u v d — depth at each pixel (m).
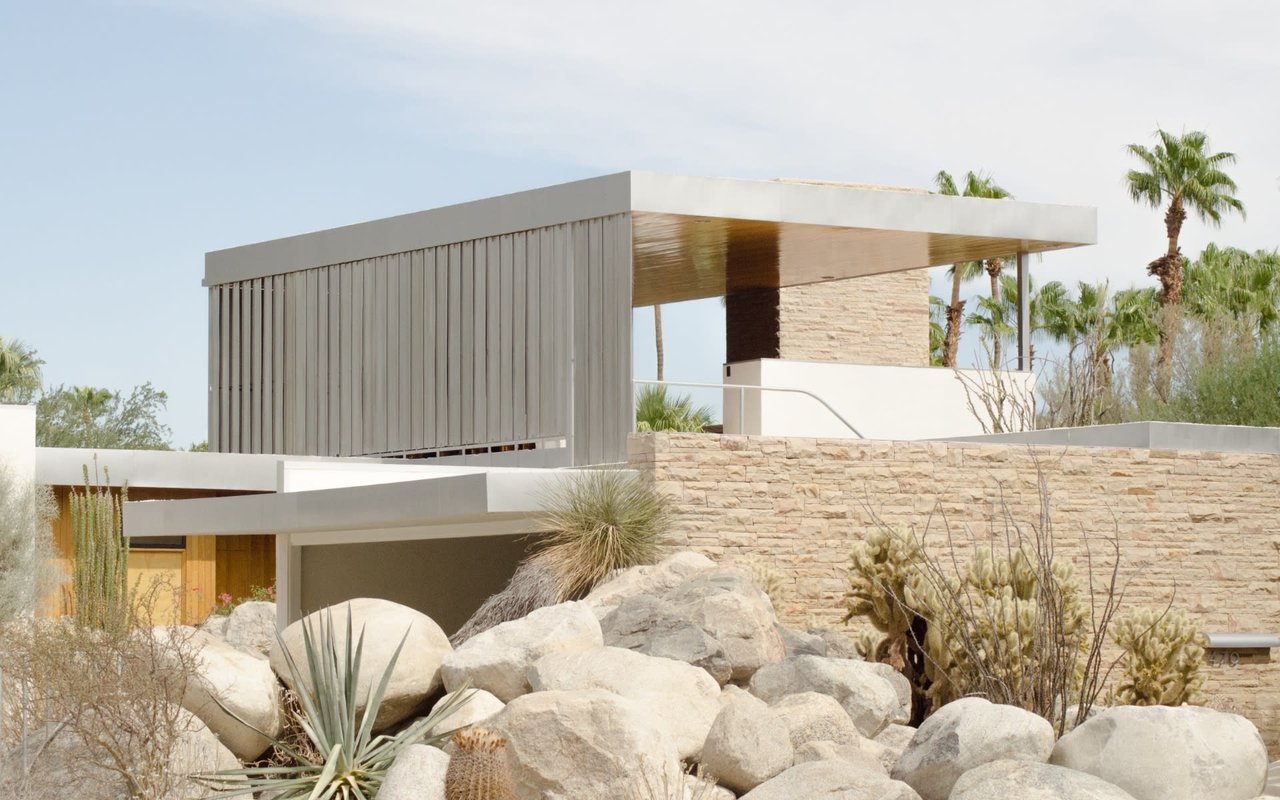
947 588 12.21
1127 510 17.66
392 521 17.02
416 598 21.14
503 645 11.39
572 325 19.84
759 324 29.53
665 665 11.25
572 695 9.73
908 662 13.51
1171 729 8.98
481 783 8.50
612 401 19.12
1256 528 18.28
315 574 21.38
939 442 16.98
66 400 49.75
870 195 20.83
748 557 15.89
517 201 20.69
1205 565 17.95
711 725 10.81
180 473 24.94
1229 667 17.94
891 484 16.70
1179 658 14.77
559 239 20.17
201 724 10.34
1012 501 17.14
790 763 10.15
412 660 11.29
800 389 20.50
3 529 21.92
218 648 11.04
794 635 13.73
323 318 24.12
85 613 13.78
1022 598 13.04
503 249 21.03
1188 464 18.03
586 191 19.72
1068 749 9.16
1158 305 43.81
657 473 15.83
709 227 20.69
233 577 27.42
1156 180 41.75
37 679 9.95
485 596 21.17
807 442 16.42
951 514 16.89
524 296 20.61
